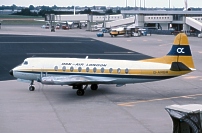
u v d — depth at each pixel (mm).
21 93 53969
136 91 55906
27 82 55688
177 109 28938
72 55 99688
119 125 39656
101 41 145500
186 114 28031
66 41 143625
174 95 53656
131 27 183625
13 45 126438
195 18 189500
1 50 110875
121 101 49750
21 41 141375
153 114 43750
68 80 49938
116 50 112750
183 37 51375
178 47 51500
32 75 54375
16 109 45438
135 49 115875
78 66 52969
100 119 41656
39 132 37219
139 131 37844
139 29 181875
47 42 138125
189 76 69188
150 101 49938
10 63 84312
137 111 44969
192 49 115375
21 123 40000
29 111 44625
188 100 50656
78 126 39156
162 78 51531
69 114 43469
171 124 40031
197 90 57156
